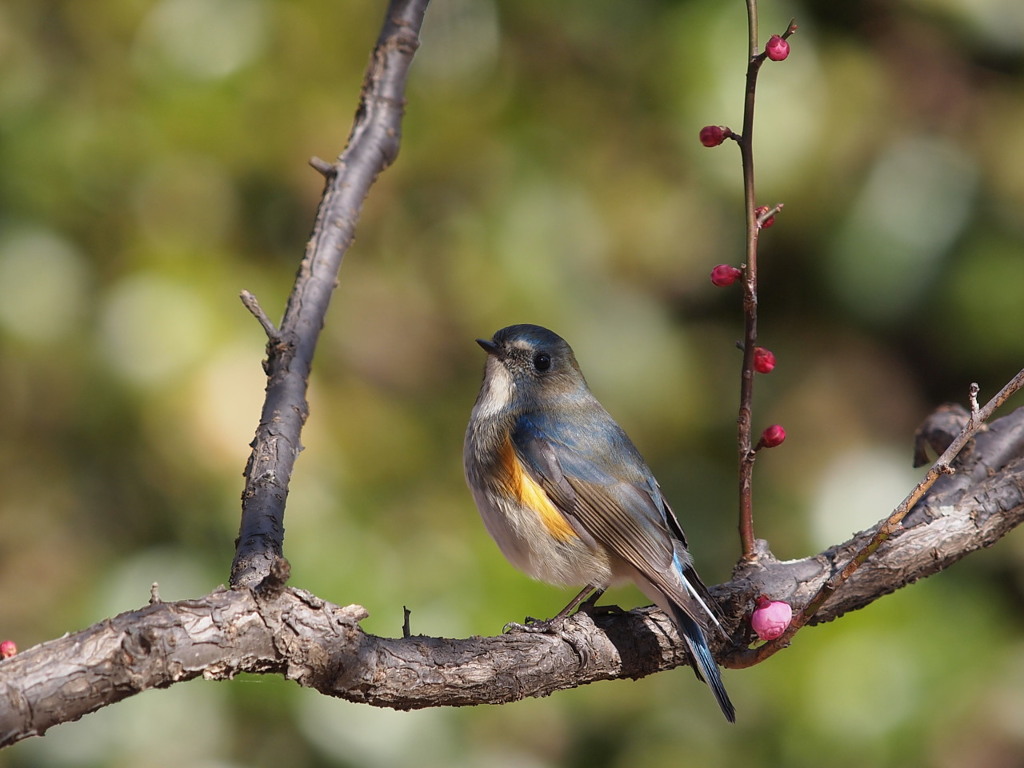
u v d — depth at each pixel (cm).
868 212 1248
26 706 439
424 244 1188
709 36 1187
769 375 1286
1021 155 1262
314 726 999
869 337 1305
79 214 1109
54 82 1124
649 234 1218
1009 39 1289
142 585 1034
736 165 1199
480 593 1029
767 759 1061
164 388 1044
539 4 1197
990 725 1096
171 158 1124
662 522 840
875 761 1041
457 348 1181
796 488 1248
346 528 1036
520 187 1180
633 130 1222
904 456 1274
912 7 1276
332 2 1163
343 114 1160
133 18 1132
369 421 1118
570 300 1182
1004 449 725
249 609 484
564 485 833
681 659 664
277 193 1153
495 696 589
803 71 1212
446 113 1188
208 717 999
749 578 682
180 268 1078
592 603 853
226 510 1041
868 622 1070
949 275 1252
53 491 1077
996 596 1168
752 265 586
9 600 1053
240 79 1132
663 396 1206
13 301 1071
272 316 1088
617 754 1090
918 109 1289
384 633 1002
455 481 1130
